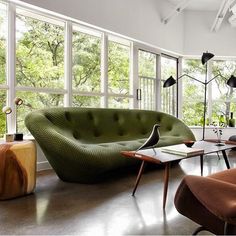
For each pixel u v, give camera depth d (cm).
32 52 369
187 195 152
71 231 182
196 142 359
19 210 219
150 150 278
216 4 602
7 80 340
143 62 553
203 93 664
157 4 557
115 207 229
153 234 181
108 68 478
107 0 449
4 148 241
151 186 296
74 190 277
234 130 634
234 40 641
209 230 154
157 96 588
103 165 293
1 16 335
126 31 486
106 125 403
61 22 400
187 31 634
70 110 365
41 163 365
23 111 359
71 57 410
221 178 165
